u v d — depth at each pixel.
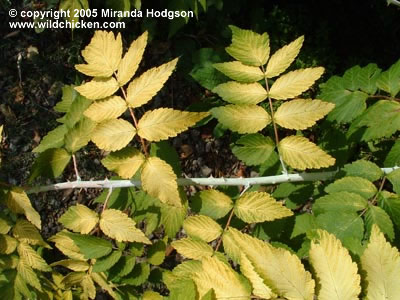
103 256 0.38
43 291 0.40
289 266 0.27
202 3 0.70
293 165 0.36
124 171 0.35
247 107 0.37
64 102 0.44
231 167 0.83
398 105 0.37
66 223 0.38
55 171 0.40
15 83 0.85
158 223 0.39
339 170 0.37
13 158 0.82
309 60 0.81
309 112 0.36
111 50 0.36
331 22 0.84
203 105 0.70
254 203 0.36
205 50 0.75
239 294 0.28
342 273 0.26
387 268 0.26
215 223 0.36
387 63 0.84
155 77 0.35
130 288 0.40
